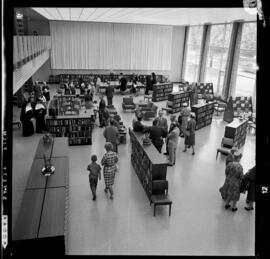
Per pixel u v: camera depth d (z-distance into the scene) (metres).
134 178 8.05
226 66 15.89
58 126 10.12
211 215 6.48
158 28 21.23
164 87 17.59
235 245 5.54
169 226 6.04
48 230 4.21
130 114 14.39
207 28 18.42
